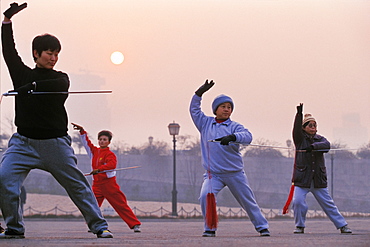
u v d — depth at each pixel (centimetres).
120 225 1822
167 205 5619
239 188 965
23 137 732
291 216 3672
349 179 5356
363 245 639
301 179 1151
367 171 5328
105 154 1206
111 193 1197
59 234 1044
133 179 6325
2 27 742
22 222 757
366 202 5216
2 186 733
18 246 604
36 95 727
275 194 6072
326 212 1162
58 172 743
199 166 6291
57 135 739
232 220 2823
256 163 6131
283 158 6119
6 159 737
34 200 5403
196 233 1165
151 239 750
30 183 6209
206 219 943
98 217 766
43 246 605
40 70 746
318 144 1142
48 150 735
